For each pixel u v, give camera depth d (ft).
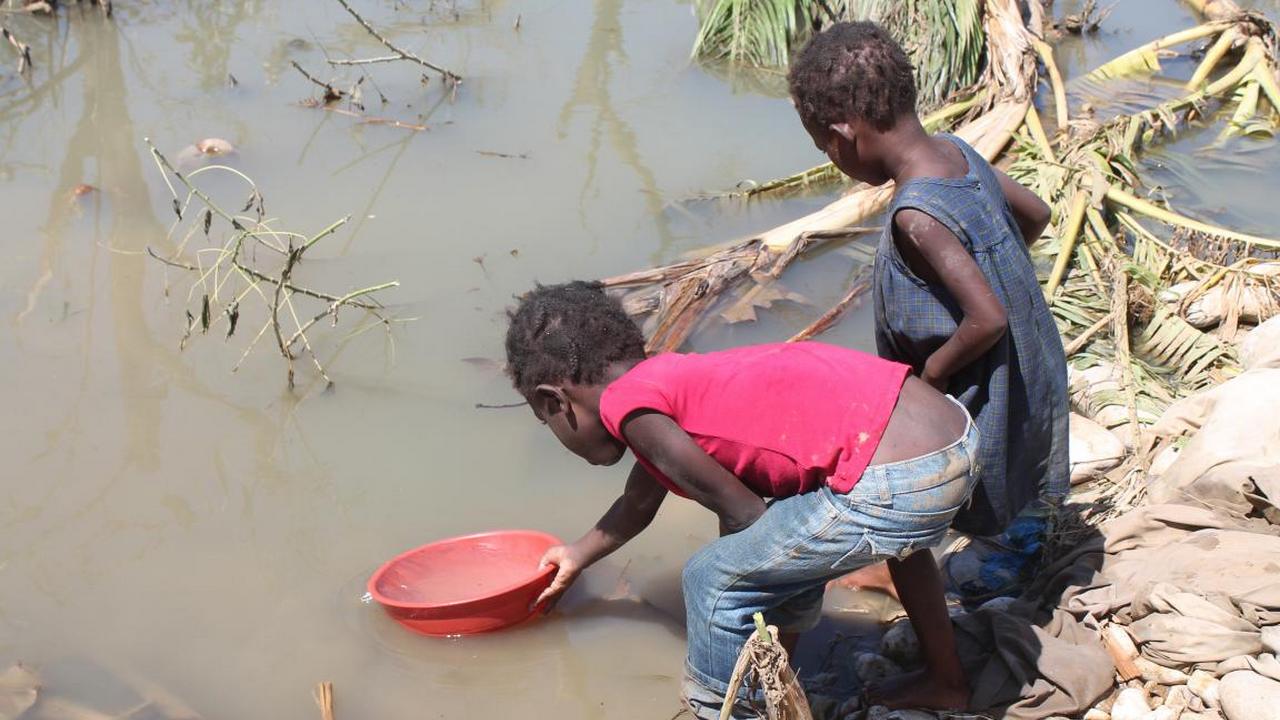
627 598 10.42
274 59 21.45
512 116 19.61
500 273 15.16
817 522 7.73
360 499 11.54
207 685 9.46
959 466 7.77
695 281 14.75
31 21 22.65
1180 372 13.19
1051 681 8.65
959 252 8.14
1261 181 17.78
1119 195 16.17
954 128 19.53
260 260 15.29
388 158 18.12
